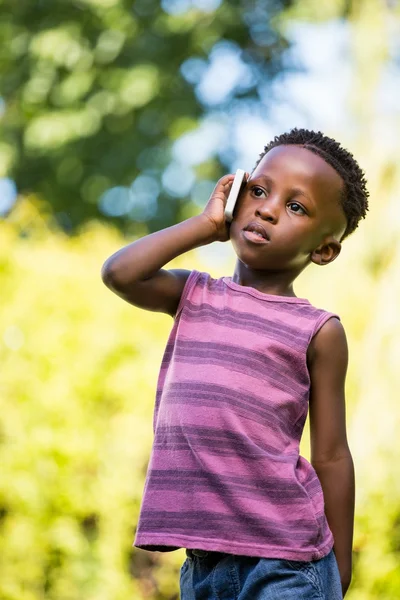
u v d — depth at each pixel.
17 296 6.36
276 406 2.98
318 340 3.08
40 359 6.10
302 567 2.87
